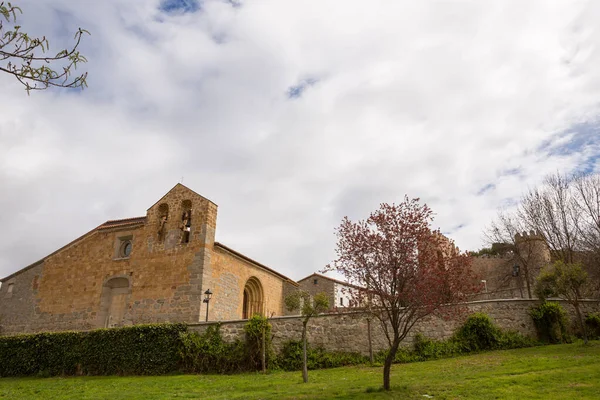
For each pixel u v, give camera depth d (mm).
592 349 18422
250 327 21125
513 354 19062
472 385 12656
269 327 21297
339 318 21516
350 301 14109
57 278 33562
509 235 39062
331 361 20281
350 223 13844
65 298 32438
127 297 29703
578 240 33906
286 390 14242
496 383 12703
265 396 13195
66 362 24094
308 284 44656
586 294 29703
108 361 23078
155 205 31766
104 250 32469
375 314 13977
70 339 24656
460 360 18703
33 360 24922
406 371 16938
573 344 20234
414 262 12867
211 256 29297
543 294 23031
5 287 35594
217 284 29594
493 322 22016
